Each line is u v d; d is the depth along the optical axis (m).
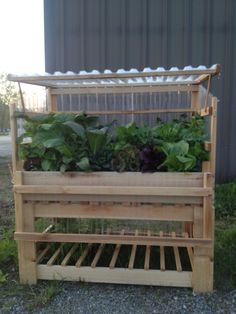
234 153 4.50
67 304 1.87
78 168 2.00
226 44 4.30
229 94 4.39
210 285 1.96
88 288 2.03
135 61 4.30
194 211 1.91
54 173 1.98
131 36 4.27
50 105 2.88
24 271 2.09
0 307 1.84
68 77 1.90
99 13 4.24
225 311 1.79
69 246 2.36
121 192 1.91
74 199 1.99
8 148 9.74
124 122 3.83
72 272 2.08
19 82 2.18
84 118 2.20
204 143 2.00
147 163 1.92
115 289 2.02
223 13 4.26
